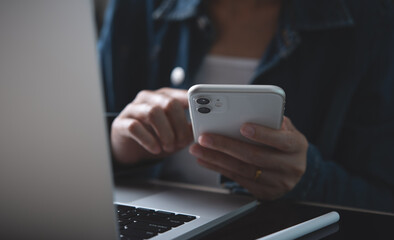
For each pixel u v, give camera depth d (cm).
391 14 107
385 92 102
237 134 56
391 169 95
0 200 32
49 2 29
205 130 56
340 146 106
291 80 110
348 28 108
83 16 29
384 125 100
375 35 106
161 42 125
